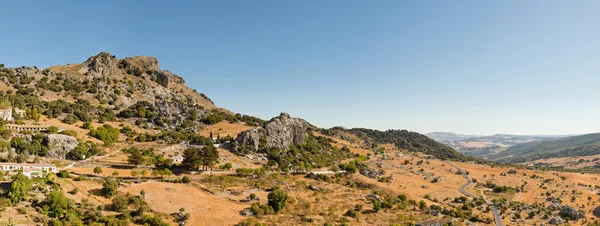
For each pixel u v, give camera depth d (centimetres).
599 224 13800
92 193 9781
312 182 15962
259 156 19638
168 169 13588
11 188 8075
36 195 8538
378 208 12456
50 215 7988
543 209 15962
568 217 14700
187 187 11994
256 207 10612
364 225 10800
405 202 14462
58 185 9425
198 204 10575
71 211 8212
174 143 19350
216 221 9594
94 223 7919
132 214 9038
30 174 10244
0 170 10169
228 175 14488
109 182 10038
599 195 19738
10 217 7356
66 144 13838
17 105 19500
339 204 12731
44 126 16088
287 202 11912
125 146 17338
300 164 18500
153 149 16938
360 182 17675
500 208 15738
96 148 14750
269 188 13312
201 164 15050
